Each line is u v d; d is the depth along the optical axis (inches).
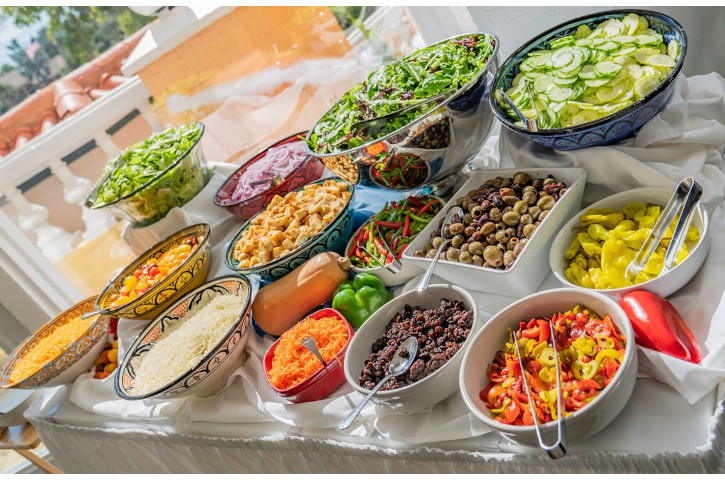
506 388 31.2
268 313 47.1
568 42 41.9
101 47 138.7
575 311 32.1
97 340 60.6
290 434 41.3
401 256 42.3
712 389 27.7
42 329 65.5
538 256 37.5
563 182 40.8
